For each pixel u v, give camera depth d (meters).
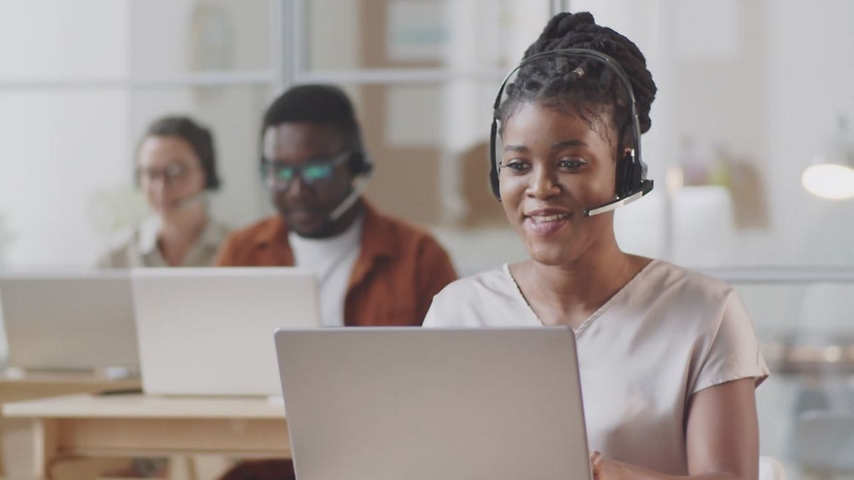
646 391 1.58
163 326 2.76
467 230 4.70
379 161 4.75
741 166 4.42
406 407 1.37
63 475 2.96
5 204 4.93
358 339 1.37
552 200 1.56
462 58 4.70
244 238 3.58
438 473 1.38
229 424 2.87
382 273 3.42
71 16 4.88
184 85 4.83
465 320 1.71
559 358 1.31
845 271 4.34
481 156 4.69
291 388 1.41
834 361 4.31
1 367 4.62
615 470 1.42
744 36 4.41
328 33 4.75
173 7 4.82
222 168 4.79
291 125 3.44
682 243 4.46
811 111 4.38
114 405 2.75
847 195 4.35
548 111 1.55
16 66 4.93
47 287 3.05
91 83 4.88
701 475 1.48
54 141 4.91
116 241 4.68
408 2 4.71
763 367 1.60
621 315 1.63
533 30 4.65
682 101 4.46
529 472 1.35
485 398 1.34
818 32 4.37
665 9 4.46
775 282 4.38
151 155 4.31
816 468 4.26
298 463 1.43
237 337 2.72
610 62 1.58
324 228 3.45
